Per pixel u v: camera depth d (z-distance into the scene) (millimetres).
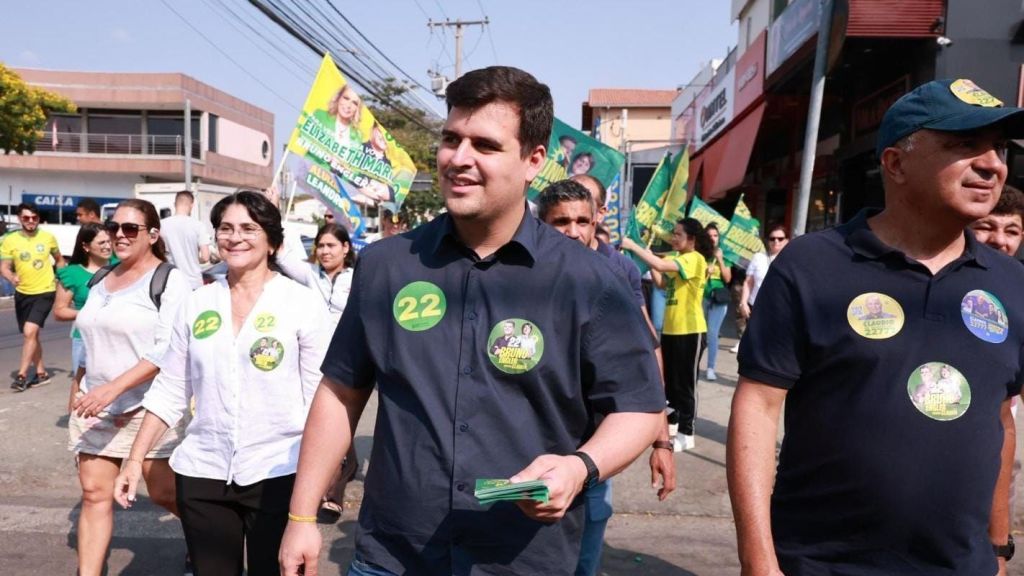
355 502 4984
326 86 7430
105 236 5902
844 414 1807
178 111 40000
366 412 7043
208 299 3047
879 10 8172
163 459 3477
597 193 3742
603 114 40656
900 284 1811
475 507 1825
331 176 7574
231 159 43438
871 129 10125
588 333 1847
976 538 1793
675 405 5922
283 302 3027
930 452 1739
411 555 1884
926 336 1771
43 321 8164
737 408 1938
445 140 1870
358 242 7910
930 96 1785
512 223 1893
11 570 4012
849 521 1813
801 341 1876
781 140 14836
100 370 3566
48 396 7668
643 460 5707
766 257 8984
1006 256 1957
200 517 2953
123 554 4258
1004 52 8055
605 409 1888
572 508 1926
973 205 1755
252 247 3014
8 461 5629
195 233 7129
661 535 4535
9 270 8000
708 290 8477
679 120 23016
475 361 1844
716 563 4180
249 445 2924
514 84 1812
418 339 1880
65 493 5121
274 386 2947
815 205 12711
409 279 1929
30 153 27359
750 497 1832
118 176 40281
